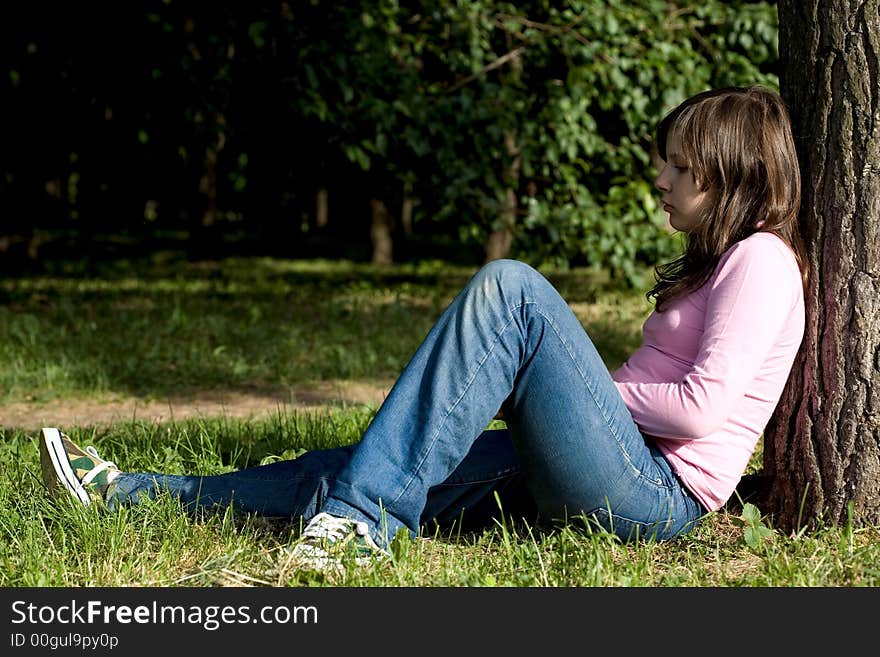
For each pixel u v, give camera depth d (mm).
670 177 5008
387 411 4762
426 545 5227
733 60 17016
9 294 19422
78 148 23641
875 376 5113
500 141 16688
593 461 4715
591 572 4582
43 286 21250
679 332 4930
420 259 33500
